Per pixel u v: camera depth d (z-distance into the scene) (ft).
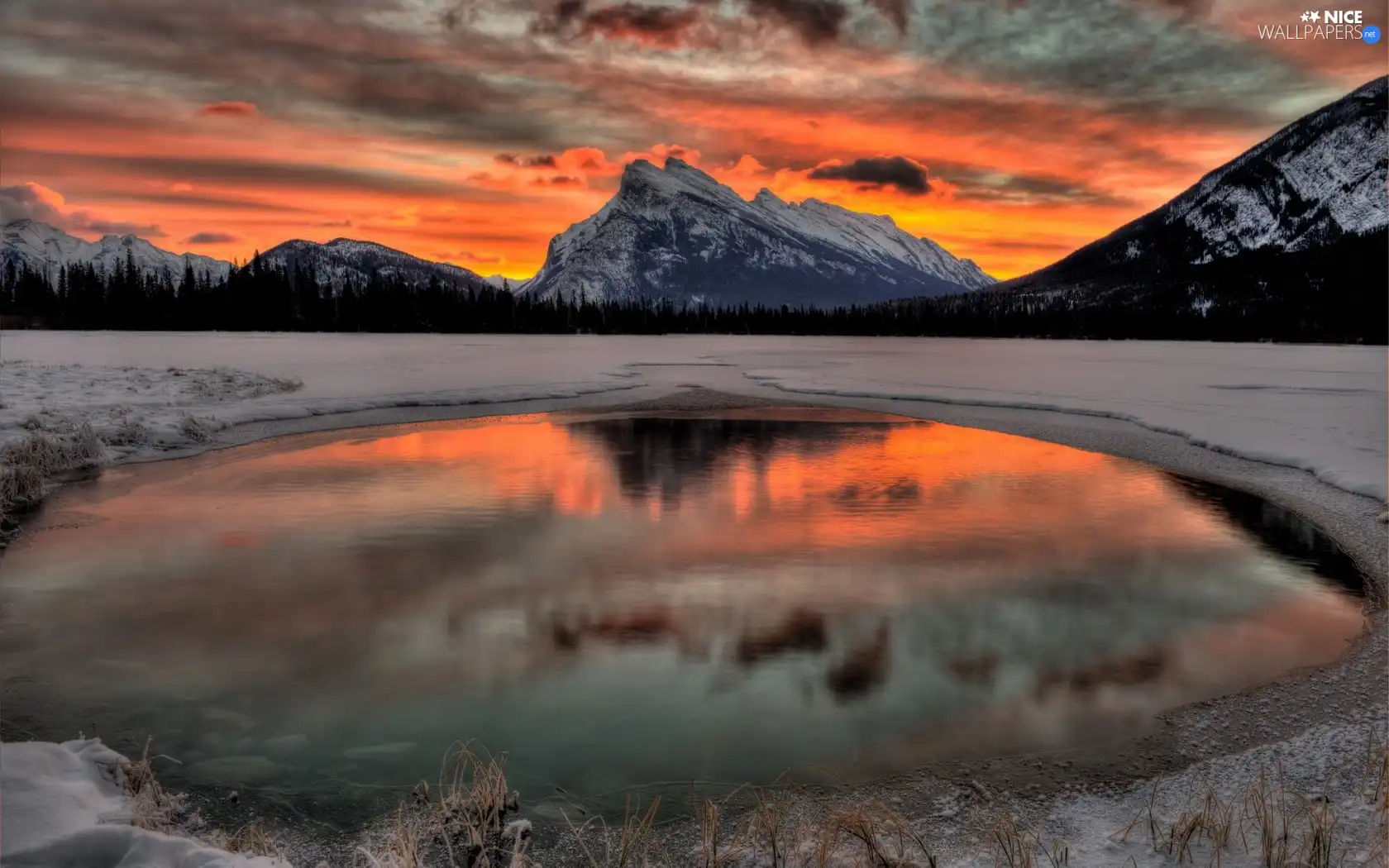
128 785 14.88
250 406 78.69
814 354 226.79
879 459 59.82
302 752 18.06
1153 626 25.98
